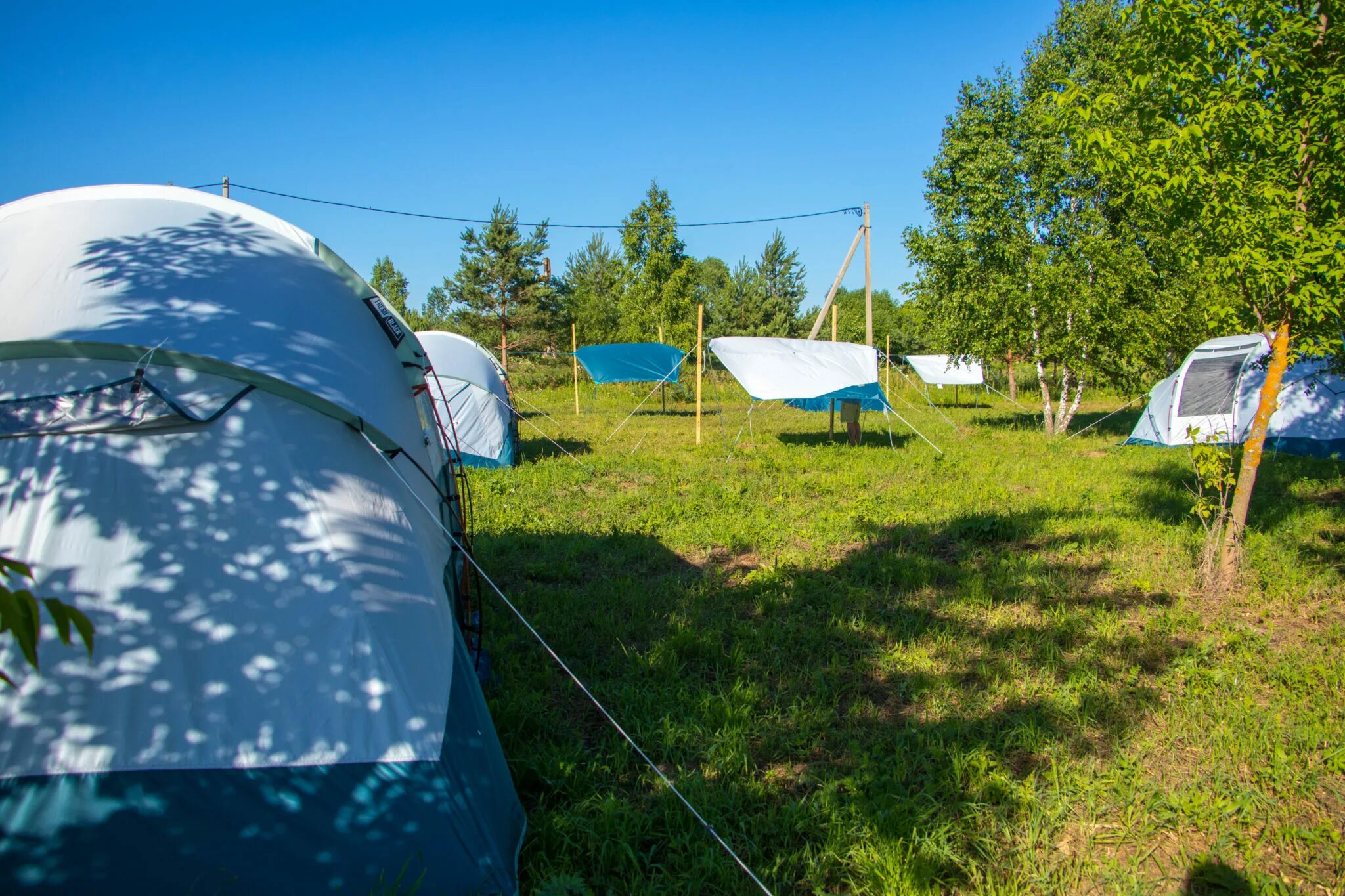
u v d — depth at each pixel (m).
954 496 10.64
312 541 3.06
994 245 17.00
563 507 9.86
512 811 3.32
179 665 2.84
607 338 38.62
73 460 2.92
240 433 3.10
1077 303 16.34
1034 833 3.37
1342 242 5.59
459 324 34.25
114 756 2.76
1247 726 4.20
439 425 5.41
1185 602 6.31
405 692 3.03
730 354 15.41
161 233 3.64
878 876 3.09
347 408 3.30
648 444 16.80
